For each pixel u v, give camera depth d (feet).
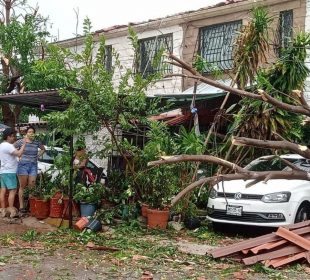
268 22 39.37
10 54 53.06
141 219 33.91
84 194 33.17
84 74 31.07
